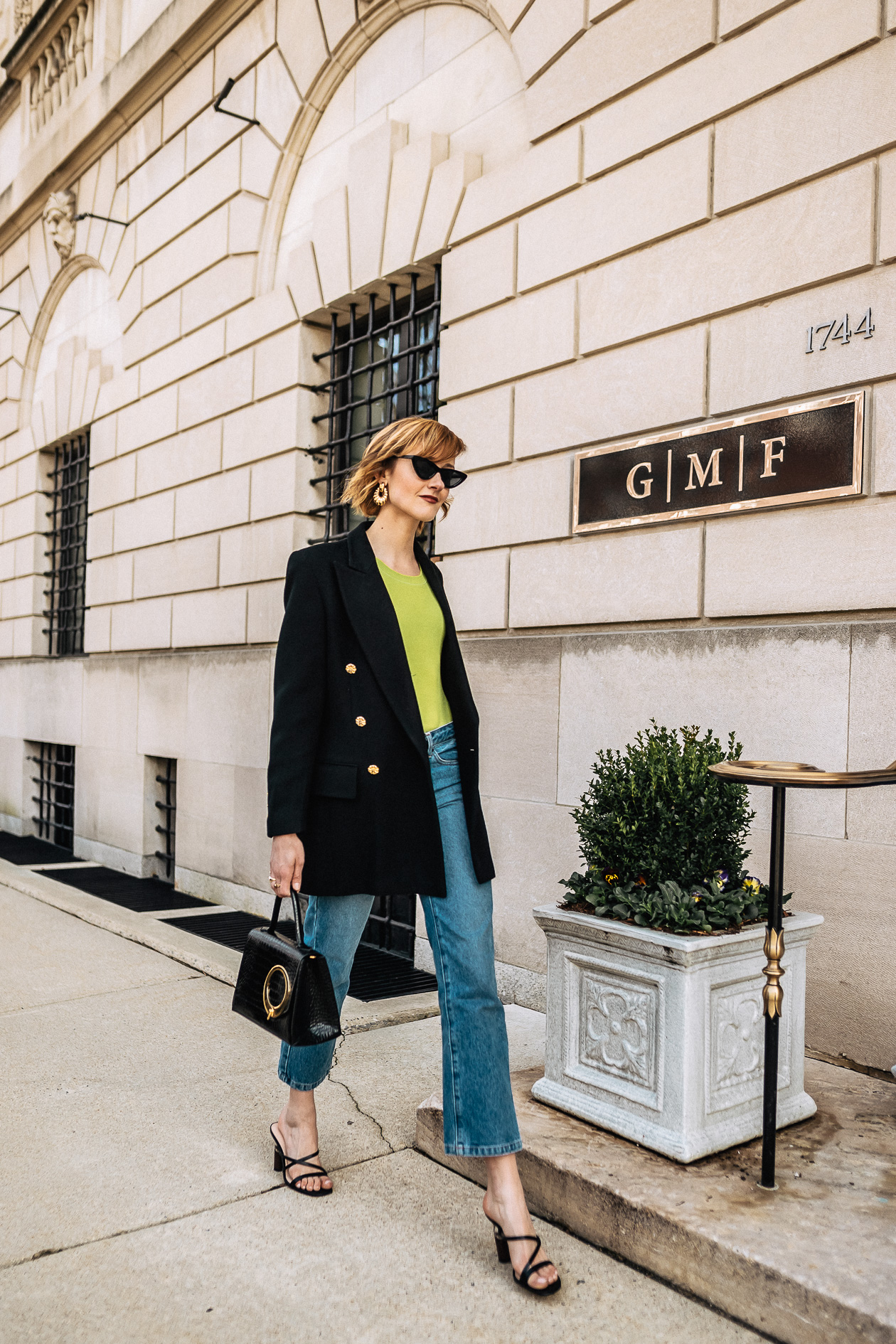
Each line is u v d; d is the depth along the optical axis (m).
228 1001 4.29
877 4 3.23
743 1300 2.01
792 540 3.45
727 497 3.63
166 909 6.25
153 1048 3.65
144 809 7.56
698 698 3.70
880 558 3.19
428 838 2.30
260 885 6.18
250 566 6.51
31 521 9.97
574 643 4.20
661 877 2.69
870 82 3.26
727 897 2.62
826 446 3.33
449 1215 2.45
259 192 6.64
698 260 3.78
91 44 9.12
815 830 3.31
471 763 2.39
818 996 3.28
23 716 9.87
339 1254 2.25
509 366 4.59
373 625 2.35
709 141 3.75
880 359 3.21
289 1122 2.60
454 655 2.49
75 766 8.81
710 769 2.42
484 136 4.99
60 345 9.84
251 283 6.65
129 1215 2.41
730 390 3.66
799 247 3.44
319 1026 2.16
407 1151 2.82
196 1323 1.98
